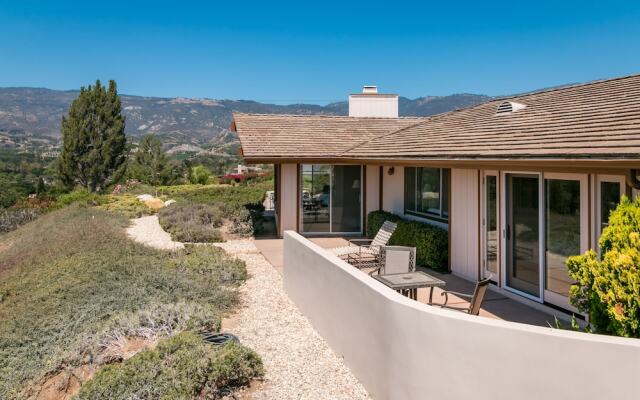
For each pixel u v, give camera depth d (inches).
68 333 282.4
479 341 159.3
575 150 248.5
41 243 620.1
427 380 173.3
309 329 290.2
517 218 341.4
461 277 409.4
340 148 649.6
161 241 612.1
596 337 142.3
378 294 200.7
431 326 171.6
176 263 434.3
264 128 707.4
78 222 717.9
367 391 211.6
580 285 191.0
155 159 1827.0
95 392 195.0
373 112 863.7
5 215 1029.8
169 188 1363.2
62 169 1695.4
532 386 149.6
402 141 551.8
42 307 331.0
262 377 225.0
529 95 514.6
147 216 891.4
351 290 230.2
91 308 310.2
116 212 867.4
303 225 659.4
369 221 641.6
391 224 486.6
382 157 485.4
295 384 218.8
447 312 172.2
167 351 223.3
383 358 196.2
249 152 610.9
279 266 470.0
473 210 390.9
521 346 151.3
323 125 745.0
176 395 191.8
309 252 302.2
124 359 239.3
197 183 1775.3
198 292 341.4
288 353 253.4
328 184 658.8
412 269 339.3
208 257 460.1
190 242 605.9
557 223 302.5
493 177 367.6
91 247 509.4
